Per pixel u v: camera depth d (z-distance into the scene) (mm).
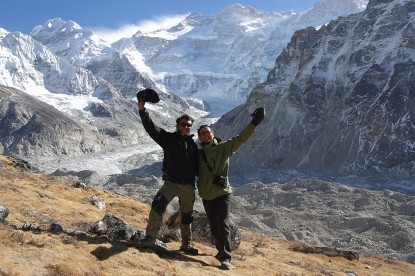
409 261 49969
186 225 11430
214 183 10766
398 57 185375
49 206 14461
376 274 18031
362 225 65562
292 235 58531
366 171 151000
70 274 8055
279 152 178750
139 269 9188
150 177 112312
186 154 10617
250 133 10547
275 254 16859
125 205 19984
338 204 83500
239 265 11539
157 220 10609
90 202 18047
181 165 10594
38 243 9117
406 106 165250
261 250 16875
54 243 9430
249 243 19016
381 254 52094
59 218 12992
